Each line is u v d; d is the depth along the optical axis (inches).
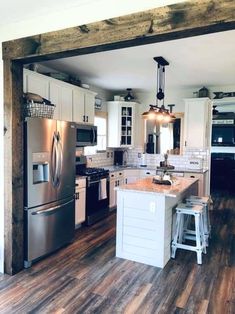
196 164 224.7
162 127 247.0
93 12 90.4
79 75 187.5
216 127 330.6
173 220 136.6
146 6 81.8
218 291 103.3
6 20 105.3
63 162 138.7
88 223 177.5
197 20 75.0
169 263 126.7
